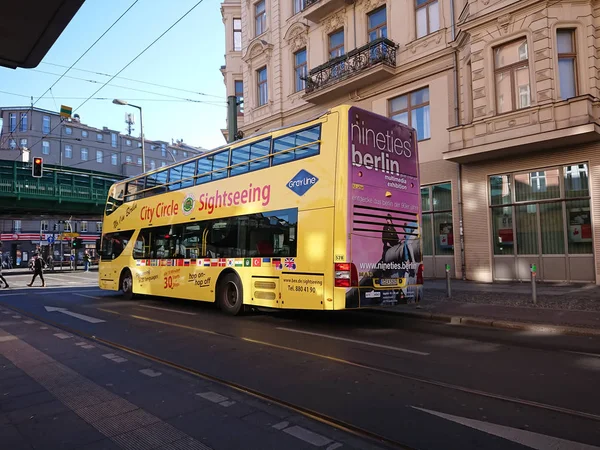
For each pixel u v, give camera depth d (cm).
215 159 1192
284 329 902
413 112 1802
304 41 2227
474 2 1477
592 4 1323
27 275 3566
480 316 934
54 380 552
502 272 1523
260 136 1050
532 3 1338
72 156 6906
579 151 1345
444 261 1697
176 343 772
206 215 1194
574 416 417
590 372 562
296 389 507
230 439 375
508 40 1400
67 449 360
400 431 388
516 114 1367
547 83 1309
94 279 2881
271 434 385
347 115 870
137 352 705
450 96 1662
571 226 1377
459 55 1623
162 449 358
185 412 439
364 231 861
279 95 2352
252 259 1023
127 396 489
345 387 512
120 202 1648
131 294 1518
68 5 409
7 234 5772
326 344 749
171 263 1312
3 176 3056
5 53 504
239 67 2800
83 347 746
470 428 393
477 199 1577
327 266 848
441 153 1692
